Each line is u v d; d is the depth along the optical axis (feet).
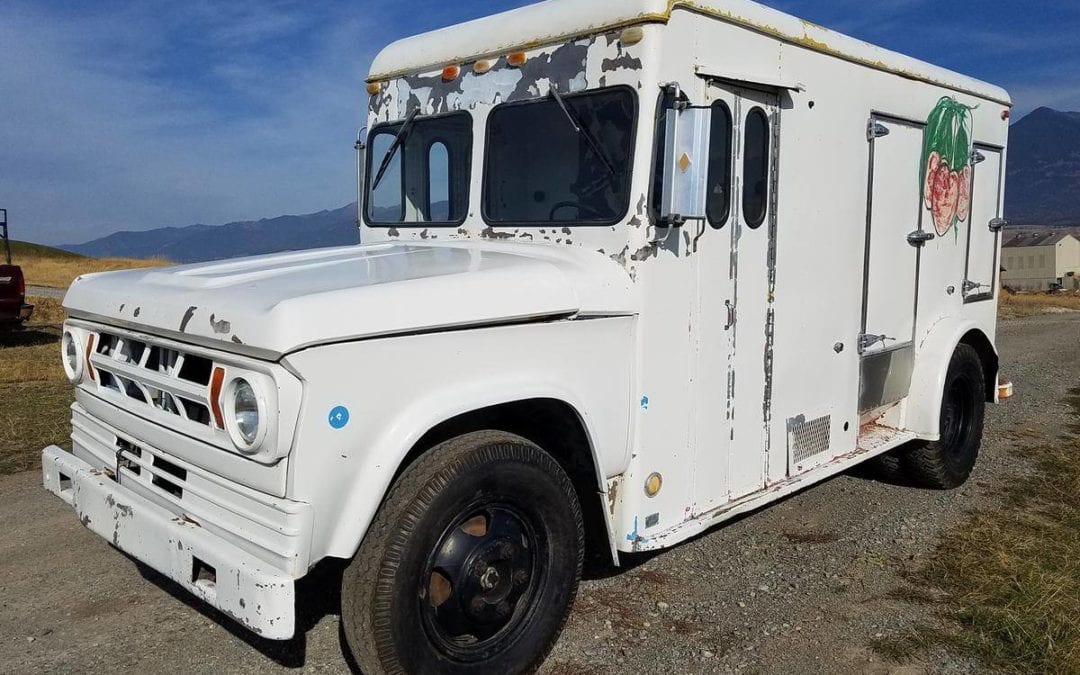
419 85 14.20
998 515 16.76
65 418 23.89
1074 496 18.12
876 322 16.57
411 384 8.96
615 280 11.05
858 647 11.57
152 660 11.04
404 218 14.76
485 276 9.79
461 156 13.51
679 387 12.07
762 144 13.19
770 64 13.14
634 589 13.30
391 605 8.85
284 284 9.25
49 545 14.80
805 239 14.35
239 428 8.43
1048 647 11.25
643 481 11.67
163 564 9.34
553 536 10.40
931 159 17.94
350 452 8.53
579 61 11.69
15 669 10.78
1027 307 91.81
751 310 13.28
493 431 9.96
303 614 12.35
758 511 17.12
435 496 9.04
